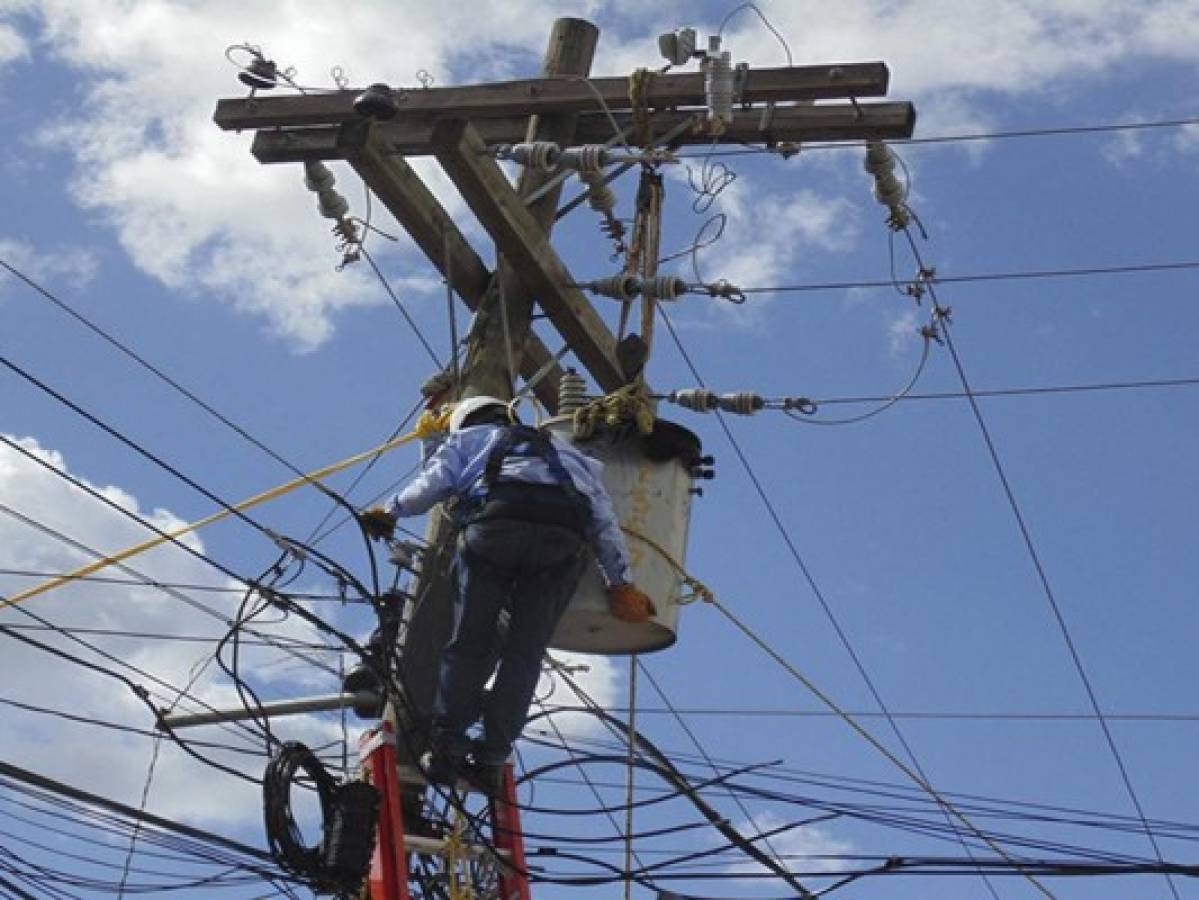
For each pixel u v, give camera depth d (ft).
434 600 36.14
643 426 36.37
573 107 39.73
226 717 35.55
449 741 33.60
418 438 36.83
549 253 39.09
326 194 40.29
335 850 33.60
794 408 39.55
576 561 33.91
